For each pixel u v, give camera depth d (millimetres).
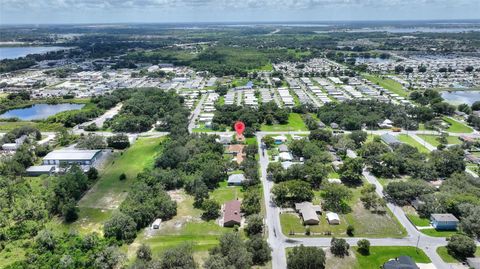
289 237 116875
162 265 95938
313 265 96875
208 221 127438
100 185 157375
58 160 178000
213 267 93188
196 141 189125
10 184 151000
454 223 119125
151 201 131750
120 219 118250
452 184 142000
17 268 98938
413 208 133750
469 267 100750
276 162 163625
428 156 175375
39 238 111438
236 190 150625
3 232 117875
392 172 161750
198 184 145250
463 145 190125
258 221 118625
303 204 133250
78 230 123625
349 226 117812
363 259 105312
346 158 178125
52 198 136375
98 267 100188
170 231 121312
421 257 105750
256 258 104250
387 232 119000
